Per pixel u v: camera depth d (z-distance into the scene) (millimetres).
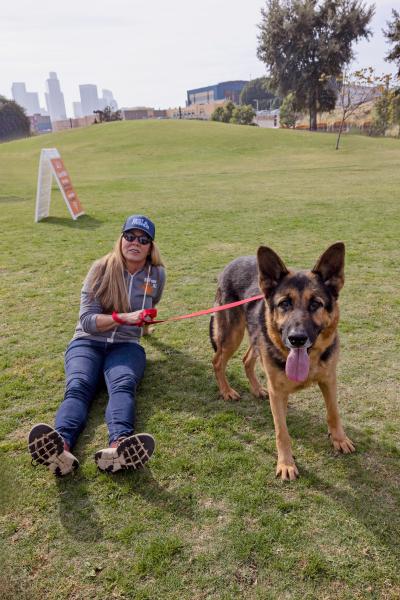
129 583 2256
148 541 2480
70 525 2602
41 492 2842
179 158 33875
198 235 9883
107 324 3639
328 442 3301
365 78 35531
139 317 3609
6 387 4047
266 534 2508
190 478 2947
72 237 10102
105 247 9109
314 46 53062
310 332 2854
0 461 3098
